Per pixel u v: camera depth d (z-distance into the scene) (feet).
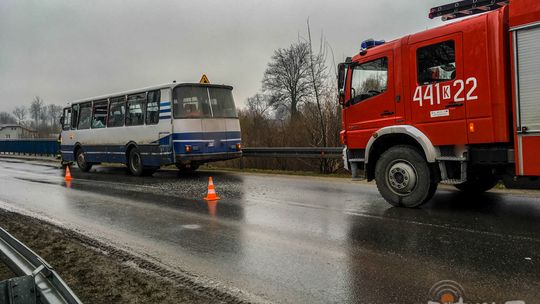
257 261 16.65
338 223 22.36
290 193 33.35
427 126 23.89
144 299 13.32
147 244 19.63
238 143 48.11
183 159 43.42
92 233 22.08
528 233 19.10
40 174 56.29
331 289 13.55
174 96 43.73
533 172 19.77
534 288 13.00
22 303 9.08
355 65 27.89
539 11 19.15
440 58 23.22
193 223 23.66
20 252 12.48
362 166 28.45
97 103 55.62
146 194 35.01
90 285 14.71
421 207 25.66
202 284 14.43
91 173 55.77
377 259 16.26
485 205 25.68
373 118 26.78
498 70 20.88
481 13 23.61
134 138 48.62
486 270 14.61
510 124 20.97
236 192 34.71
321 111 57.41
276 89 162.61
